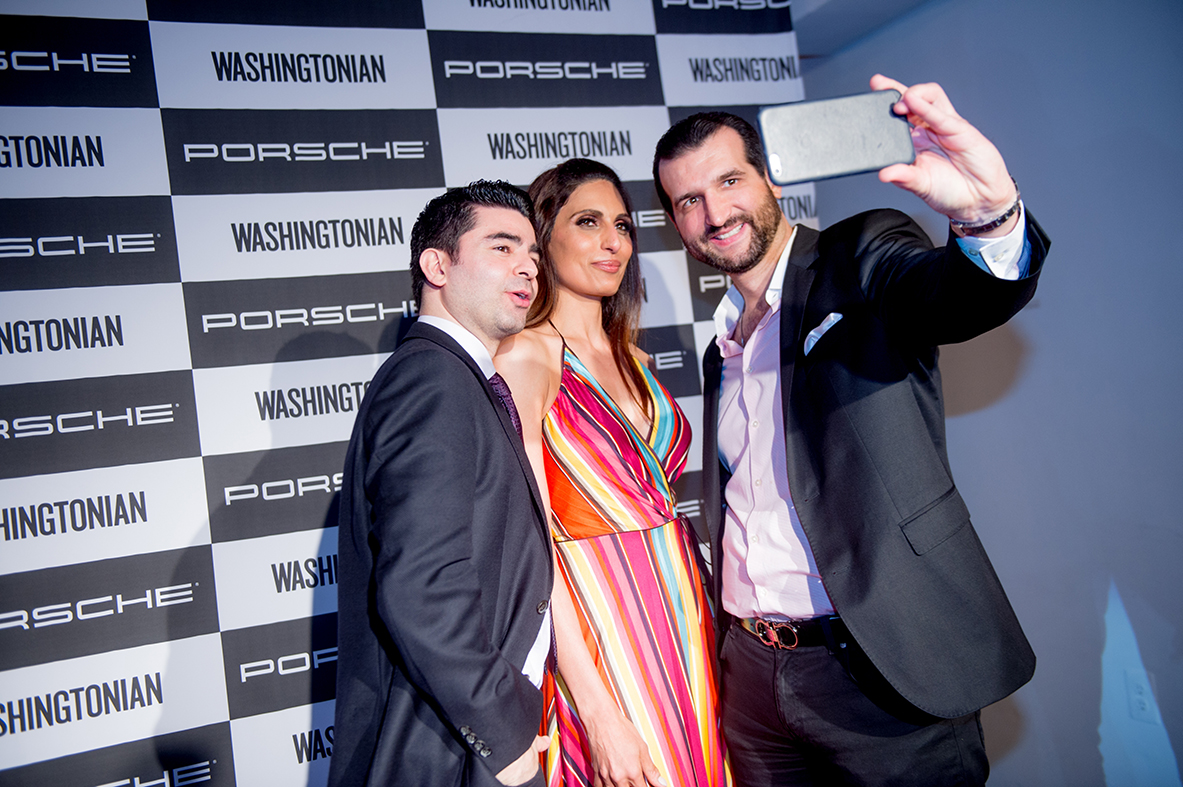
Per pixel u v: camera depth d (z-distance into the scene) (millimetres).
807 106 875
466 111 2094
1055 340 2166
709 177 1426
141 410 1796
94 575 1737
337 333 1940
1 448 1713
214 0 1919
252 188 1910
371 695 1124
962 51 2387
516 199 1355
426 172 2049
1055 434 2182
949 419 2574
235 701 1795
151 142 1854
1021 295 966
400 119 2037
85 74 1824
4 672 1673
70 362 1766
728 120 1473
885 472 1232
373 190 1998
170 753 1748
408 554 1003
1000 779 2387
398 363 1171
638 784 1301
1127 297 1953
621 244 1672
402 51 2051
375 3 2037
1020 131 2227
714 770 1455
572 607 1402
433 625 982
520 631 1146
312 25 1982
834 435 1269
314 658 1851
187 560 1793
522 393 1496
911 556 1209
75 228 1791
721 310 1620
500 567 1158
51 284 1769
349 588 1164
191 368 1834
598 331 1734
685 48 2311
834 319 1302
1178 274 1829
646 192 2252
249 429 1858
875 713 1264
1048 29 2107
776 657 1364
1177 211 1820
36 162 1783
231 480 1835
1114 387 2004
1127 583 2004
